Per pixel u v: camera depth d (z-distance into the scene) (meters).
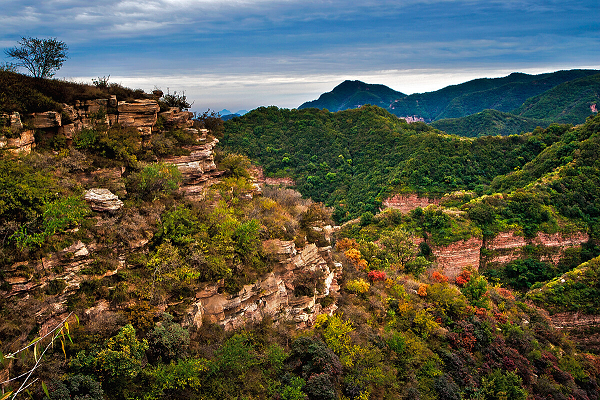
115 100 25.98
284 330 25.00
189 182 27.75
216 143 35.88
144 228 21.33
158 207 23.23
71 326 16.33
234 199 29.75
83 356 15.62
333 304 30.92
